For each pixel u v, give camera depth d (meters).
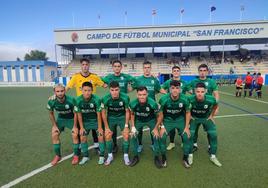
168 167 3.71
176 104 3.79
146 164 3.85
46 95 15.91
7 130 6.09
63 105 3.95
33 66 34.44
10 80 35.28
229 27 27.84
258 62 30.95
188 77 27.52
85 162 3.94
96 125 4.09
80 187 3.05
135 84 4.96
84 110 3.97
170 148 4.65
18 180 3.26
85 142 3.97
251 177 3.30
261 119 7.20
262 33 27.44
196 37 28.55
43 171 3.56
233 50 33.34
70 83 4.94
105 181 3.22
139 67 32.47
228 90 19.02
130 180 3.25
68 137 5.53
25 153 4.36
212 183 3.13
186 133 3.78
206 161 3.94
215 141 3.81
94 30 29.59
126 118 4.02
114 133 4.44
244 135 5.42
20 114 8.45
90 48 34.78
